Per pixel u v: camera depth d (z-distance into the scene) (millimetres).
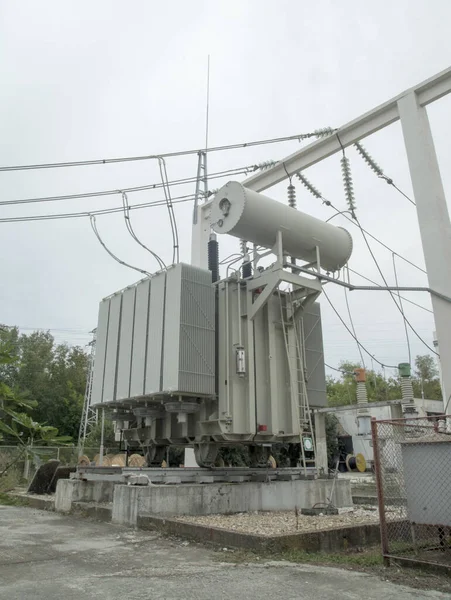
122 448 17234
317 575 6926
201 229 22781
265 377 13844
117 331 15328
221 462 16219
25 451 3057
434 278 14859
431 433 10172
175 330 12828
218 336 13852
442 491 7926
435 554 8086
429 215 15281
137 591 6098
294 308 14648
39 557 8039
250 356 13516
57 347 56688
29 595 5910
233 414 13016
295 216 13891
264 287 13906
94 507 12688
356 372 24734
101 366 15727
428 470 8141
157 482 12461
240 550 8320
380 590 6266
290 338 14453
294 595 5996
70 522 12031
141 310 14391
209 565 7453
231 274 14141
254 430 13094
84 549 8664
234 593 6055
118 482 13109
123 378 14469
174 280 13398
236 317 13805
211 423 13430
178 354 12578
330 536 8688
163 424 15102
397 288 14602
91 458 34812
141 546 8906
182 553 8297
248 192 13148
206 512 11883
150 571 7102
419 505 8172
